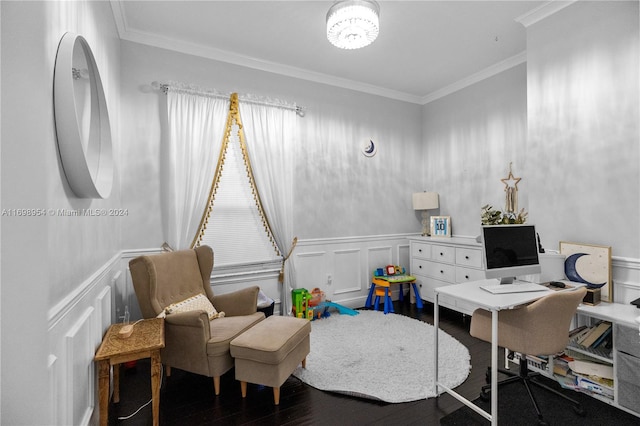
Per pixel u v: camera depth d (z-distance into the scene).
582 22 2.41
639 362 1.88
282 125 3.55
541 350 1.84
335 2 2.48
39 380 1.08
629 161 2.19
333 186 3.98
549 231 2.63
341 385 2.23
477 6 2.60
